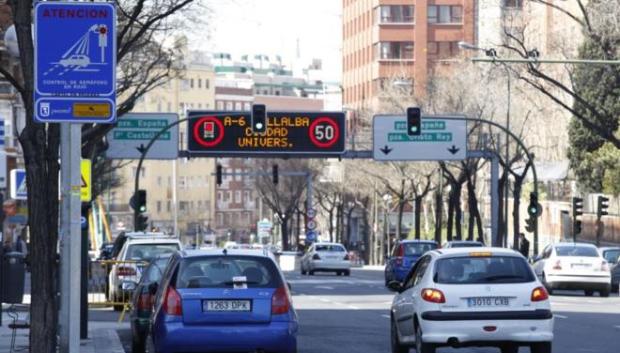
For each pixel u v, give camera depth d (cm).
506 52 13050
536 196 11375
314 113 12250
